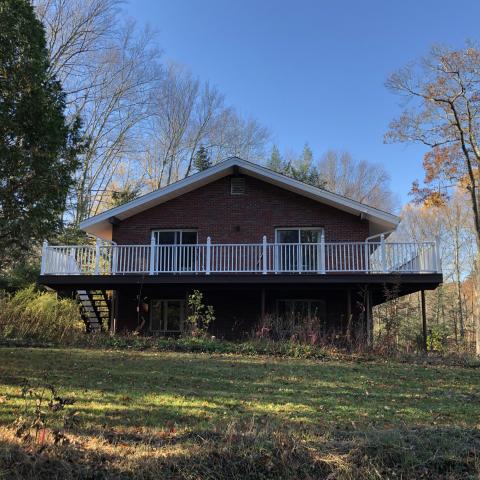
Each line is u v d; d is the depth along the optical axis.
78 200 31.05
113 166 37.00
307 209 18.41
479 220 28.17
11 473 4.88
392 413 7.51
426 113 27.67
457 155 28.00
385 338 14.14
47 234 9.52
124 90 35.00
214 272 15.81
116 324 18.25
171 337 16.41
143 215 19.00
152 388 8.76
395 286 14.72
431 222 49.38
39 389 8.39
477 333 30.67
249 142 46.16
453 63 26.33
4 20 9.02
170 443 5.67
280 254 16.47
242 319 17.84
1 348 13.10
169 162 42.56
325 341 14.41
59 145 9.43
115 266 16.20
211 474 4.94
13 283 20.55
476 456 5.24
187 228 18.77
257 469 5.03
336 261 15.95
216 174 18.62
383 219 17.39
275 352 13.36
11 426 6.20
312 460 5.10
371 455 5.18
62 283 16.09
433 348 25.73
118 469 4.97
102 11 31.31
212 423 6.56
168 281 15.85
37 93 9.12
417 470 5.07
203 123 44.25
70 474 4.87
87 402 7.64
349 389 9.20
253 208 18.64
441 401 8.41
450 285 46.50
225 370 10.62
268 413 7.30
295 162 51.34
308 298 17.83
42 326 15.16
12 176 8.81
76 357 11.84
